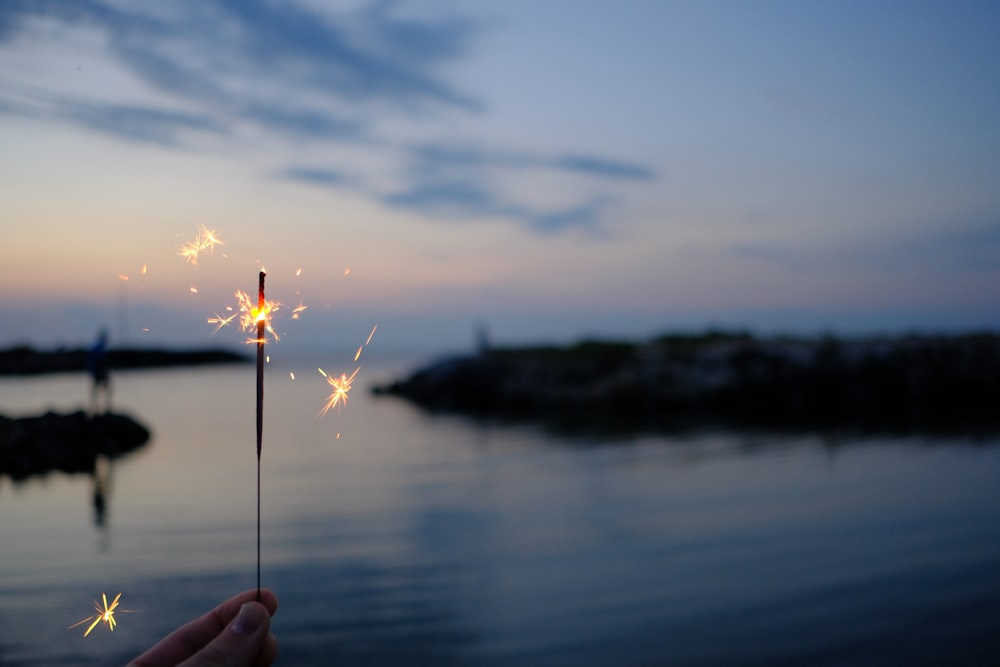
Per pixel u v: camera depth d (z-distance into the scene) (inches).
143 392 1302.9
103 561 312.5
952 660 218.2
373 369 2716.5
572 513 422.0
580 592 284.5
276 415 991.0
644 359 1179.3
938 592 276.8
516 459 626.8
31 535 357.7
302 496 465.7
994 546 336.5
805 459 597.3
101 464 574.2
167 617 245.9
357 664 220.5
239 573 300.7
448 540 361.7
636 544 354.0
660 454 642.2
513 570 313.3
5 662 205.9
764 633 241.4
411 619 255.3
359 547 346.0
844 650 227.0
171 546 340.2
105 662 205.9
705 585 291.6
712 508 429.4
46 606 253.8
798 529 376.8
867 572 303.7
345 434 804.6
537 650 230.2
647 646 232.2
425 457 637.9
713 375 1113.4
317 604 269.4
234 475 534.6
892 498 442.9
